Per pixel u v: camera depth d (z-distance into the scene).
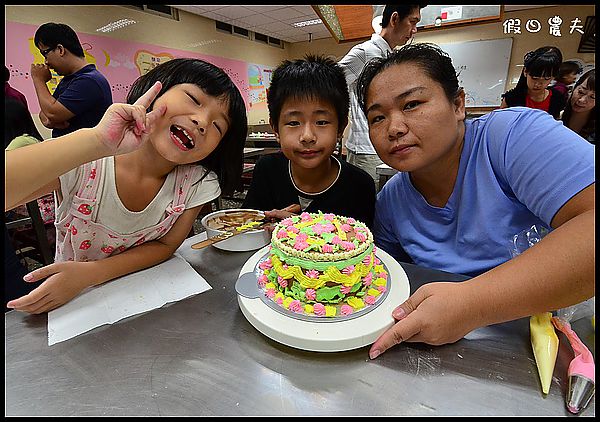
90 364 0.51
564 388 0.45
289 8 5.49
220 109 0.83
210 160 0.98
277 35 7.32
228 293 0.71
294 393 0.46
